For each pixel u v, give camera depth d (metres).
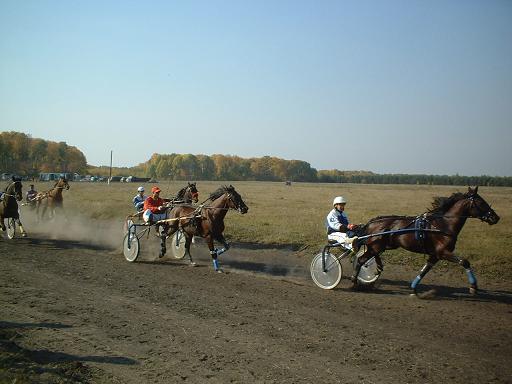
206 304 9.12
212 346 6.88
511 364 6.29
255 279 11.62
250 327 7.73
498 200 47.16
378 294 10.23
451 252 10.01
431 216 10.18
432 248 10.14
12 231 18.19
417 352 6.68
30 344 6.87
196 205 13.61
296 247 16.69
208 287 10.61
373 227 10.76
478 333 7.53
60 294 9.74
